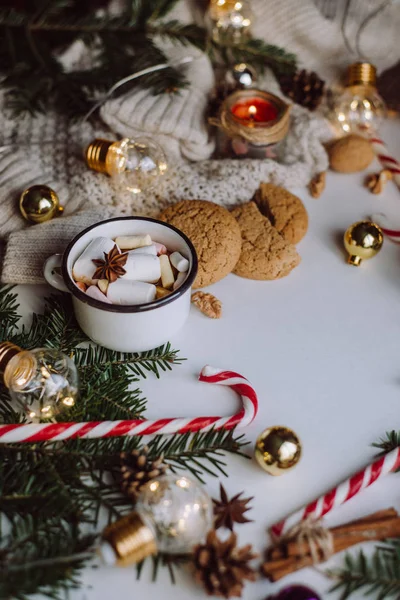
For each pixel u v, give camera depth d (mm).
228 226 675
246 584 516
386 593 505
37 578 490
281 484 562
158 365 628
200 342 643
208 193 719
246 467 570
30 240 672
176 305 600
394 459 556
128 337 601
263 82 803
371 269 699
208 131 759
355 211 743
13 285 673
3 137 764
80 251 624
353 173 777
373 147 765
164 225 634
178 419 575
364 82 771
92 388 597
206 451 568
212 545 504
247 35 781
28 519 518
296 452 548
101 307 578
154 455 565
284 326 654
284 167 743
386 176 757
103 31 741
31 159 746
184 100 751
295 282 686
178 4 794
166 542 509
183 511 509
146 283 602
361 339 647
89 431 561
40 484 537
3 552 504
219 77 820
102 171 714
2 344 573
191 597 510
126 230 642
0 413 595
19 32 729
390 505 553
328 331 652
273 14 802
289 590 500
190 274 601
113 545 497
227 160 739
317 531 516
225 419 578
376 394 612
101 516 542
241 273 685
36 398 562
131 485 528
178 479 526
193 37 763
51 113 778
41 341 623
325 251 710
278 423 595
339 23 803
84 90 779
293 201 718
